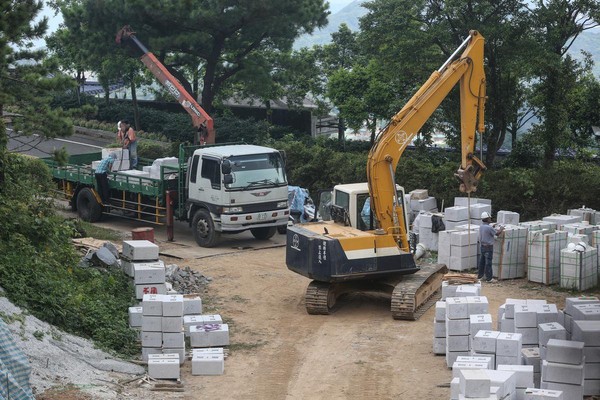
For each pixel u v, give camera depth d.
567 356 13.88
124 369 15.91
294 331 18.98
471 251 24.17
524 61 32.56
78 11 38.91
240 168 26.50
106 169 30.25
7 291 16.75
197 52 41.09
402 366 16.56
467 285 18.30
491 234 22.75
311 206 29.73
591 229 23.88
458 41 34.38
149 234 23.16
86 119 55.00
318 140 44.97
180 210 28.02
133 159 31.31
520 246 23.22
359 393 15.19
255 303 21.28
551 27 33.19
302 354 17.41
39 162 26.22
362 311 20.58
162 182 28.20
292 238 20.66
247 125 45.41
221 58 42.69
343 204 21.64
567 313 16.09
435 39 34.28
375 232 20.28
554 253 22.67
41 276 18.09
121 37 32.28
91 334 17.23
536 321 15.88
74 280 19.62
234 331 19.03
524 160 36.03
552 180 29.61
